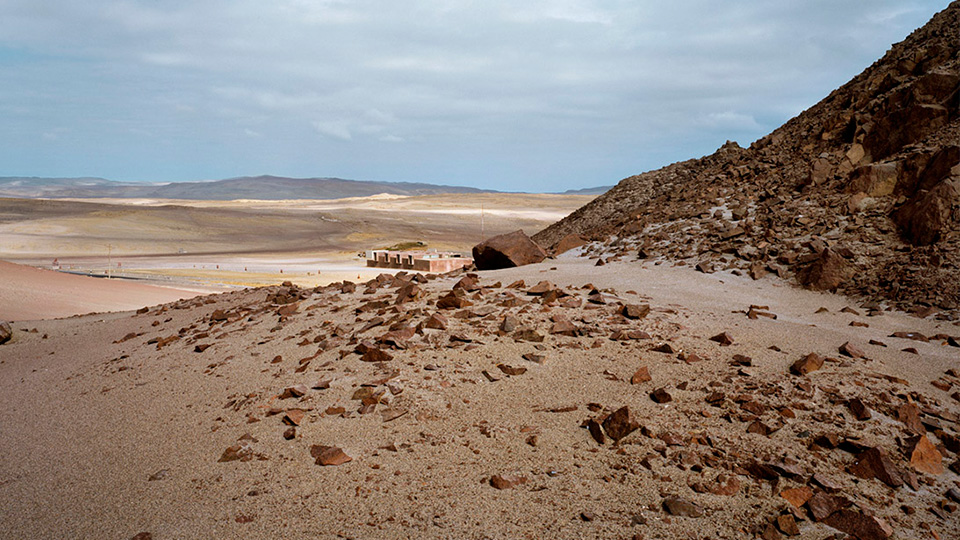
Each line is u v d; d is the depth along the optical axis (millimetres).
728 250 16312
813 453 5949
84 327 16906
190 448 6566
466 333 9398
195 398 8234
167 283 55281
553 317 9953
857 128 20078
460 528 4789
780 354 8688
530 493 5293
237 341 10812
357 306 12008
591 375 7867
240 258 99312
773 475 5484
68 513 5352
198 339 11602
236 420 7164
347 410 7043
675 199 24000
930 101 18344
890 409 6852
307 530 4824
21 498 5738
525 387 7543
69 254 100250
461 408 7023
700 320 10422
